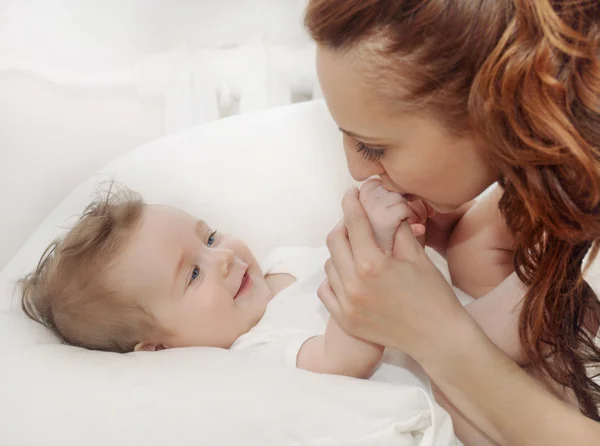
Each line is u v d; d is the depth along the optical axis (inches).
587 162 22.3
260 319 42.9
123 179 50.2
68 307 39.7
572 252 28.9
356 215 30.6
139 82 60.1
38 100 63.2
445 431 31.0
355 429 29.2
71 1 60.7
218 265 41.8
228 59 59.6
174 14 61.9
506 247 40.2
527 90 22.2
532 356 31.6
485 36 22.4
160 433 29.1
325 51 24.8
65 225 46.9
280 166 51.8
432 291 29.7
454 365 29.4
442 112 24.1
